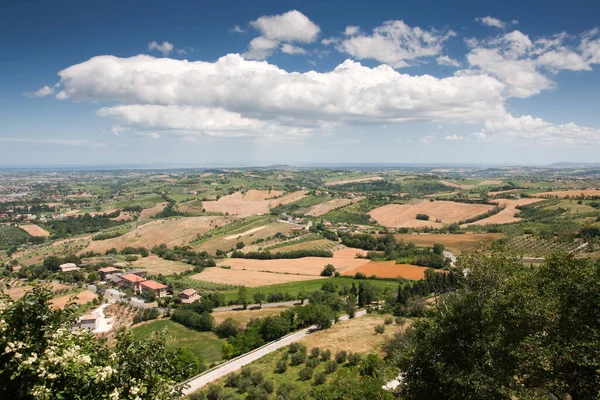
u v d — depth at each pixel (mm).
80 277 139125
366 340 67938
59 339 12273
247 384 52188
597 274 23484
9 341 11602
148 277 136375
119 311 105750
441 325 28266
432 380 27688
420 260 126938
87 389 12156
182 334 86062
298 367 59188
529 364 22625
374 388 38719
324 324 78250
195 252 170375
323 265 139625
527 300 23750
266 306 103062
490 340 24859
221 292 115625
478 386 23094
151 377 13484
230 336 79250
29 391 11406
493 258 29906
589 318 22000
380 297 100188
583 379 21312
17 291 68312
